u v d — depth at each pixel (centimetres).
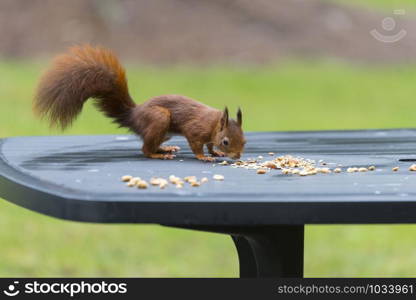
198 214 380
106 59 595
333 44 2314
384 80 2123
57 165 519
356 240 1084
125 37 2130
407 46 2391
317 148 632
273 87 1994
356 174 487
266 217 381
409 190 413
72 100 579
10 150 601
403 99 1945
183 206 379
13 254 970
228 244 1069
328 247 1050
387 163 540
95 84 585
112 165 526
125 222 379
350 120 1720
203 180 451
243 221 381
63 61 586
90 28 2091
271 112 1784
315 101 1912
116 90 593
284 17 2380
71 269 927
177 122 579
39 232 1073
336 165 532
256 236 444
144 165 530
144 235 1095
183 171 500
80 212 380
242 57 2173
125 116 597
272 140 697
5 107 1670
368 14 2555
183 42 2175
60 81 577
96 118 1670
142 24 2191
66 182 437
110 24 2145
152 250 1023
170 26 2228
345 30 2400
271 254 450
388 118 1747
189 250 1032
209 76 2033
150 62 2081
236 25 2302
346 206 381
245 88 1980
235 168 519
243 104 1848
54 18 2131
